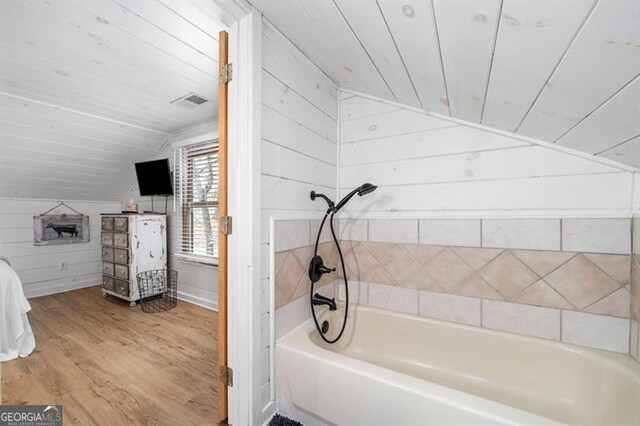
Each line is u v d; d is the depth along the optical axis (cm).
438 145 166
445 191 164
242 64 121
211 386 164
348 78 169
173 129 319
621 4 46
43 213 350
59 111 253
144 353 203
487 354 149
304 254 159
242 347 124
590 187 130
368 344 178
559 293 137
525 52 73
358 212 191
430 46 92
